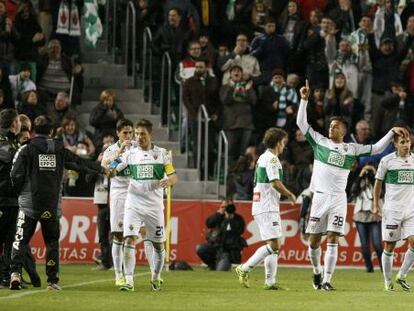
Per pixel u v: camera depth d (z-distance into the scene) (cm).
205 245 6184
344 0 7825
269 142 4319
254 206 4381
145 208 4053
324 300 3725
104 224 5781
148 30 7662
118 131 4241
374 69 7525
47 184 3909
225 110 7094
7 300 3500
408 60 7650
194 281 4922
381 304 3559
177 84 7775
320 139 4356
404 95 7162
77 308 3228
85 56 8038
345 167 4306
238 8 7938
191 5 7681
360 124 6725
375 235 6194
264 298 3794
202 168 7250
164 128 7506
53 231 3981
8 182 4041
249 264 4434
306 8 7906
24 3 7400
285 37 7606
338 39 7806
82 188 6550
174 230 6506
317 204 4328
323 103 7094
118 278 4297
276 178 4275
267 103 7156
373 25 7706
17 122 4081
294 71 7606
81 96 7462
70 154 3984
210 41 7888
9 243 4131
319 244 4400
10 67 7275
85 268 6000
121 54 8138
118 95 7731
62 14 7481
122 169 4059
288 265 6562
